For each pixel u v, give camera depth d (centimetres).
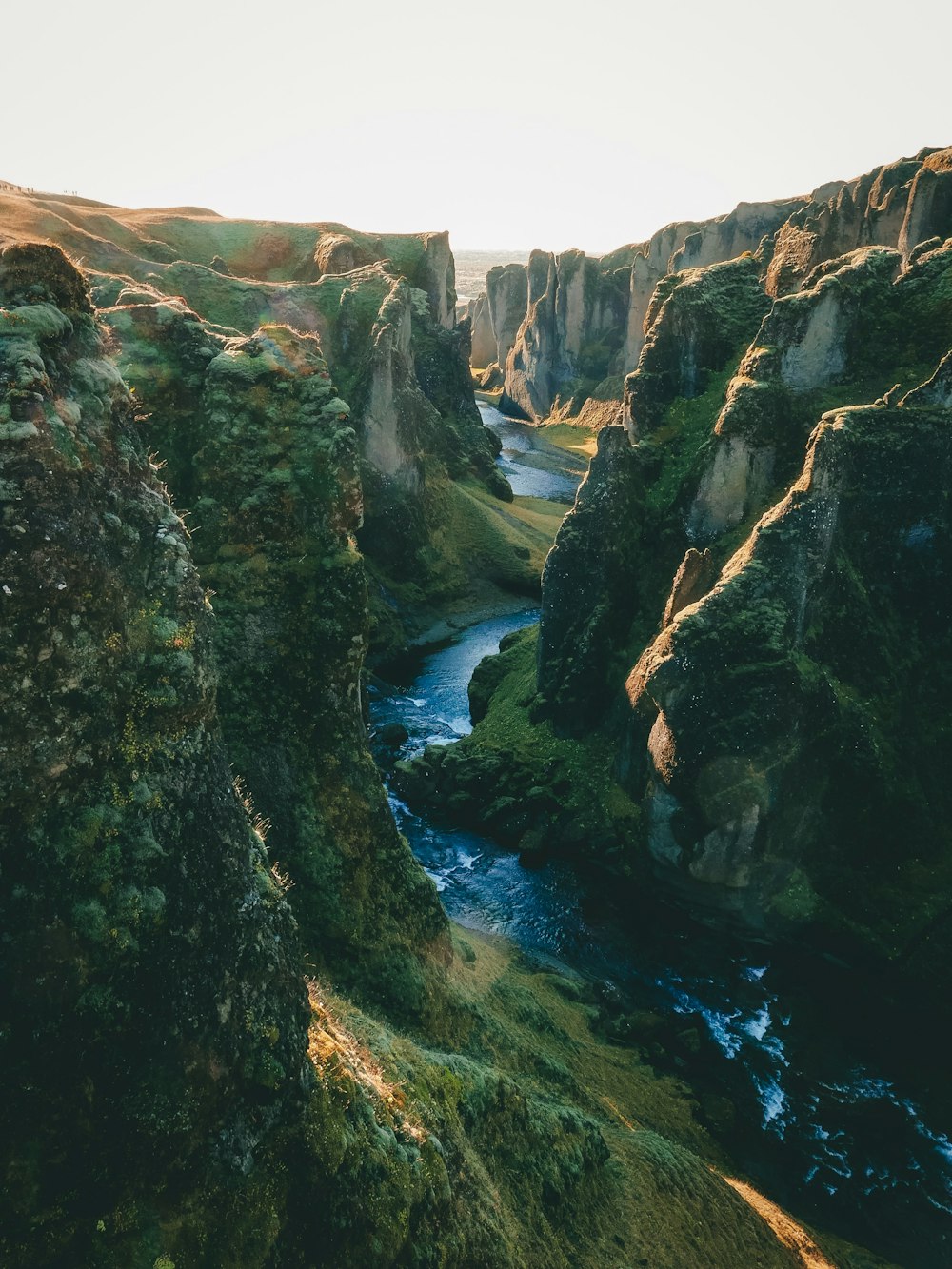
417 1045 2247
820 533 3981
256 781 2511
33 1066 1012
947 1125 3084
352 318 9006
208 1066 1157
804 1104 3142
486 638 8131
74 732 1067
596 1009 3459
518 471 14188
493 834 4791
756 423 4709
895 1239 2656
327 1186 1275
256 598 2578
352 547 2695
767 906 3928
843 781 3928
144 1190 1089
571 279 18888
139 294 4025
